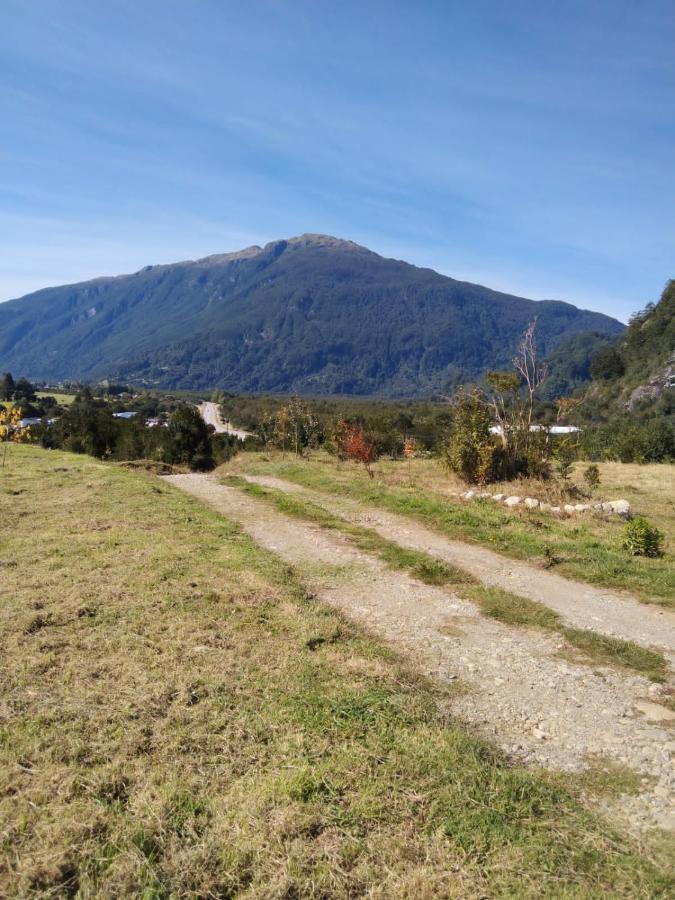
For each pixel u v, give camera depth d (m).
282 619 5.58
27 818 2.81
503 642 5.55
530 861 2.70
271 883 2.51
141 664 4.44
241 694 4.05
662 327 85.25
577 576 7.67
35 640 4.82
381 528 10.15
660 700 4.52
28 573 6.62
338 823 2.88
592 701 4.47
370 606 6.43
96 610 5.54
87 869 2.54
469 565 8.06
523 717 4.21
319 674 4.46
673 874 2.69
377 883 2.55
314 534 9.61
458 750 3.56
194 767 3.27
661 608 6.64
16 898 2.37
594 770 3.59
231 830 2.79
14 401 80.75
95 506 10.70
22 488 12.61
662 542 9.57
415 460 21.59
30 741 3.41
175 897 2.43
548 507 11.68
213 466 26.55
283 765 3.28
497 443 14.30
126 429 31.66
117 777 3.12
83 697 3.93
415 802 3.06
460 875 2.60
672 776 3.52
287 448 25.20
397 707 4.03
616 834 2.98
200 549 7.94
